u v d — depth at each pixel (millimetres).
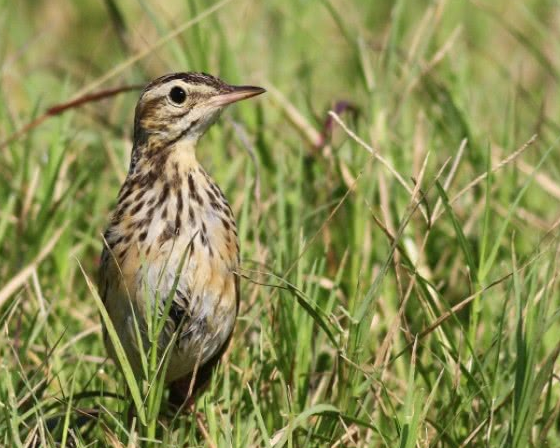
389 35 14008
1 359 10930
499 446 9578
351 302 11289
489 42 19297
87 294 12797
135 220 10383
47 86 17594
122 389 11172
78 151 14258
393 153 13555
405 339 11336
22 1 20734
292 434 9586
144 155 10688
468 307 11914
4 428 9734
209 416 9625
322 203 13141
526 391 8969
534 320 9961
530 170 13219
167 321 10352
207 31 15023
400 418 9914
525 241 12586
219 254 10422
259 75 15336
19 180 13477
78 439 9617
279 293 10812
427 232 10523
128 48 15539
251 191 13000
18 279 11125
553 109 16750
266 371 10719
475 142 13594
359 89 16016
